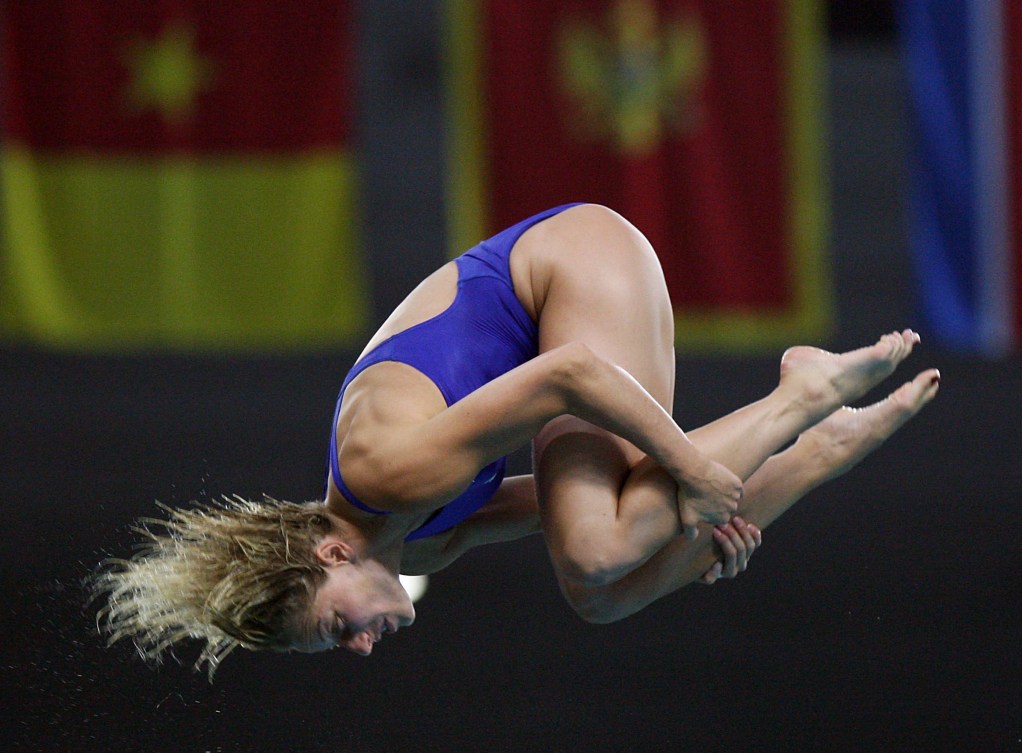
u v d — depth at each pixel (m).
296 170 26.64
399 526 8.82
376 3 29.33
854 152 29.64
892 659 15.57
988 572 19.53
